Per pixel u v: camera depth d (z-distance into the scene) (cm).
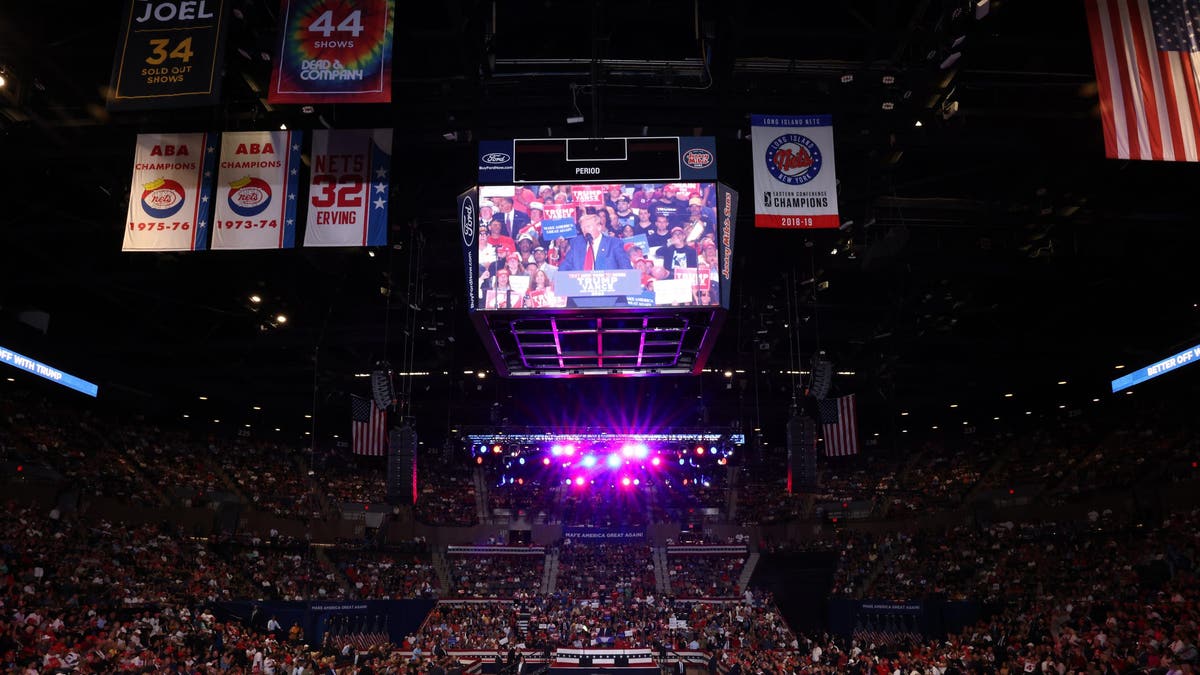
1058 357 4306
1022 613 3494
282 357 4403
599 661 4062
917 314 3731
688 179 1566
